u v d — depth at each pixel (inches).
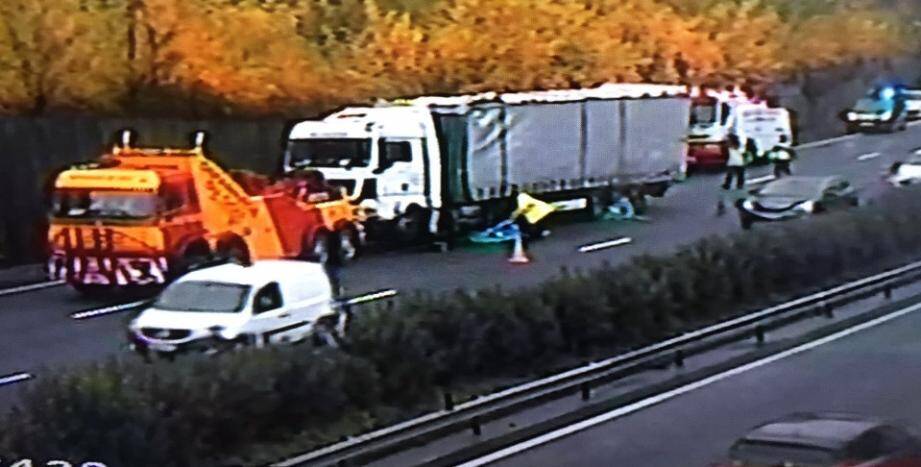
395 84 1983.3
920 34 3344.0
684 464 754.8
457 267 1438.2
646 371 968.3
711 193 2073.1
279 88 1817.2
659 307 1019.9
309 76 1859.0
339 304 999.0
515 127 1656.0
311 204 1416.1
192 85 1738.4
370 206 1503.4
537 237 1635.1
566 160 1737.2
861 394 922.1
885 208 1385.3
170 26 1712.6
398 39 2009.1
